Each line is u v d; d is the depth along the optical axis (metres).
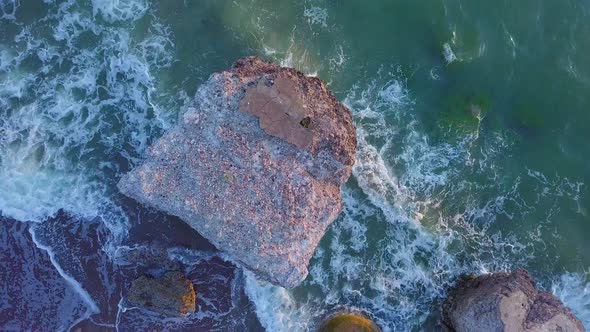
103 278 20.06
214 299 20.44
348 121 19.78
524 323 19.16
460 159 22.08
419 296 21.44
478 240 22.02
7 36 20.59
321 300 20.91
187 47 21.12
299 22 21.64
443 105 22.06
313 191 18.72
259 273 19.19
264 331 20.55
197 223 18.52
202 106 18.75
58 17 20.80
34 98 20.47
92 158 20.45
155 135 20.69
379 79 21.86
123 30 20.92
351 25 21.91
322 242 20.98
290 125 18.50
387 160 21.59
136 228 20.22
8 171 20.08
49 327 19.67
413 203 21.62
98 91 20.72
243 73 19.22
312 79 19.50
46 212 20.08
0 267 19.72
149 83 20.83
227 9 21.39
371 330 20.28
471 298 20.16
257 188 18.47
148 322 20.06
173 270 20.16
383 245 21.38
